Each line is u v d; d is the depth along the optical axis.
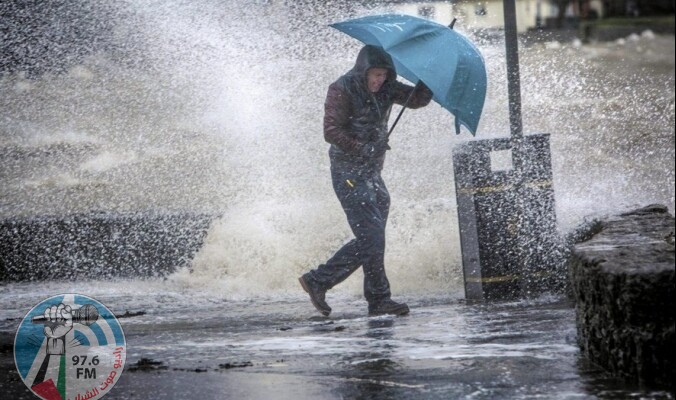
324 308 23.98
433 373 16.16
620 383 14.58
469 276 24.97
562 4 58.84
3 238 32.44
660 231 18.78
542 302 23.47
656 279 14.14
